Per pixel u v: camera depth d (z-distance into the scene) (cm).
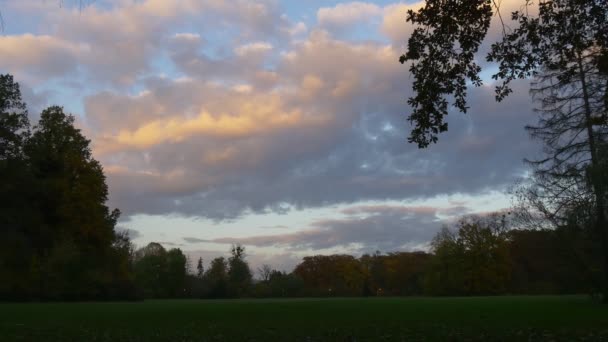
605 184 2822
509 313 2438
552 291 7625
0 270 3500
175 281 9875
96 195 4038
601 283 3356
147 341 1405
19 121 3250
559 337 1341
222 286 9944
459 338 1355
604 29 1023
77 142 4088
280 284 10694
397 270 10781
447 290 8419
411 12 1066
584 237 3247
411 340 1327
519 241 4234
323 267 11325
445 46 1078
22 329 1791
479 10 1030
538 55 1078
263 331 1675
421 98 1099
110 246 4509
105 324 2044
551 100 3156
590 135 2980
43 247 3303
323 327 1800
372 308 3156
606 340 1267
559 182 3198
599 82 2805
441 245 8575
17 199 3038
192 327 1880
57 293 5353
